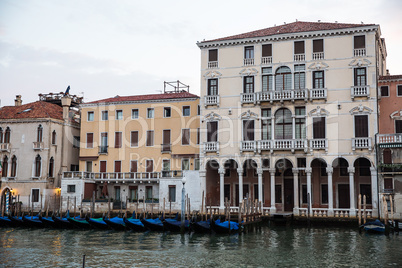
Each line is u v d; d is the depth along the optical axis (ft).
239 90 125.39
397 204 109.60
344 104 116.26
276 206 127.44
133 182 139.64
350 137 114.93
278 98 120.06
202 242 90.17
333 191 122.72
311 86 119.24
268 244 86.89
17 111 157.48
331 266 67.77
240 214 99.14
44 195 145.69
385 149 115.34
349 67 116.57
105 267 67.97
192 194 128.16
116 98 151.23
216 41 127.34
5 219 123.13
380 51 130.41
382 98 120.67
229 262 71.00
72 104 172.76
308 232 102.68
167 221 106.73
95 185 145.48
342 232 101.76
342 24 121.29
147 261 72.02
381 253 76.79
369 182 120.06
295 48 121.70
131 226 109.91
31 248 84.94
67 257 75.61
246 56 126.11
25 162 149.38
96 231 111.14
